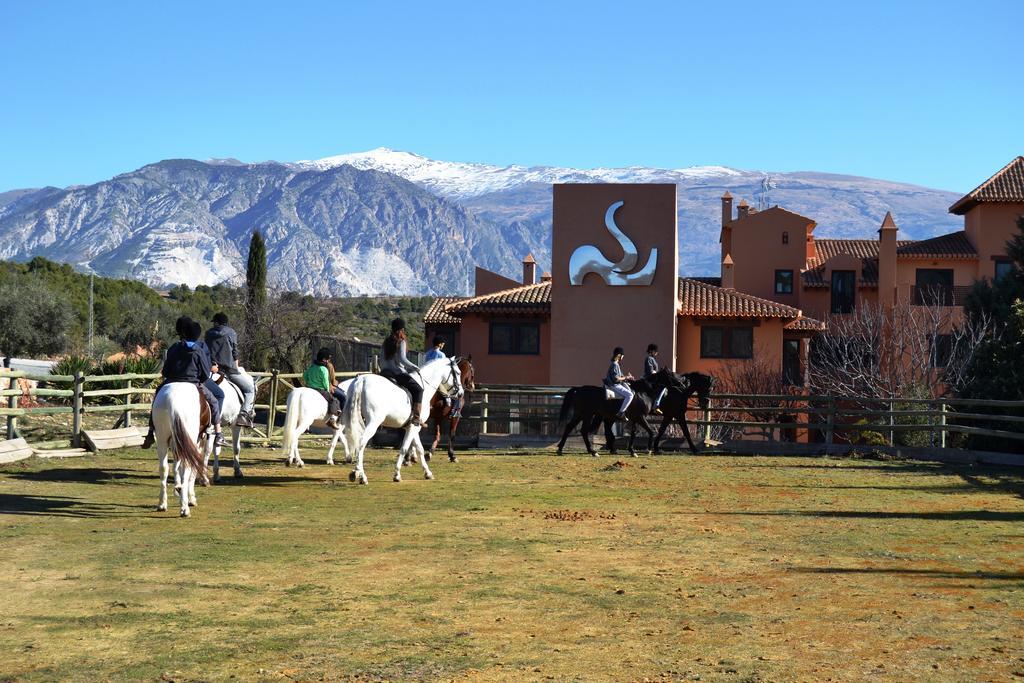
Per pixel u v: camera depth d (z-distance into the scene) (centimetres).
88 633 880
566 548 1265
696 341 4303
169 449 1480
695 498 1734
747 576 1117
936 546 1294
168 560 1157
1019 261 3938
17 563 1130
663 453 2577
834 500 1722
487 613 959
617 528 1414
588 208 3919
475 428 2802
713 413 3825
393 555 1209
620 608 979
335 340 4788
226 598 1002
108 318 7625
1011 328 2948
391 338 1889
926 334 4328
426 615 949
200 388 1503
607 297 3909
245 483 1814
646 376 2523
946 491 1856
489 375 4456
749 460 2412
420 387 1884
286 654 827
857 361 4291
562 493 1773
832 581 1095
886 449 2555
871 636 885
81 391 2173
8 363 2848
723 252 6209
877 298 5294
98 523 1374
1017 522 1491
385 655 827
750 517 1524
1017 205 5094
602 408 2462
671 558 1210
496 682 762
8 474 1797
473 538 1323
